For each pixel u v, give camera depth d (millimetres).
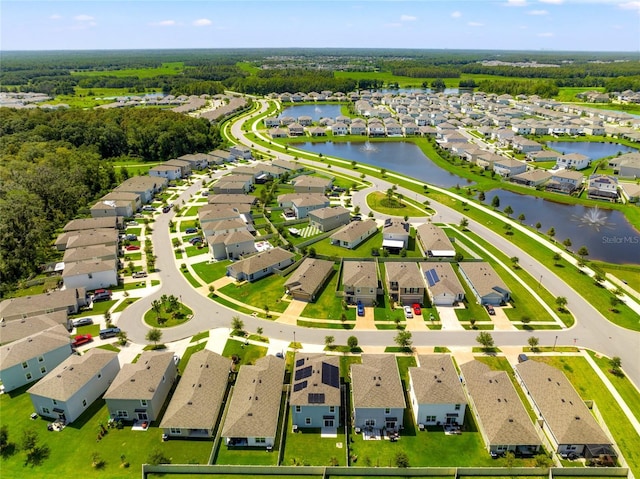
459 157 198125
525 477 50688
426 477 50938
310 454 54344
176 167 169750
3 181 126812
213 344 74000
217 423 58375
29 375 66438
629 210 135125
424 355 66375
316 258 102750
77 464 52812
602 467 51094
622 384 65125
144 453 54438
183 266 101375
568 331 77062
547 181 162000
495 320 80062
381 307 84750
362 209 135500
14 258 97062
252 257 97312
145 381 60000
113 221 118562
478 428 58031
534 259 103188
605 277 95250
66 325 77750
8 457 53906
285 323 79750
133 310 84125
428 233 109938
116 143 199750
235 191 148750
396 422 57312
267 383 61219
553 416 56375
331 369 62750
